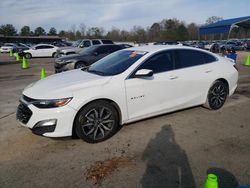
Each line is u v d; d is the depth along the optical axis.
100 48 12.01
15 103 6.61
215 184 2.01
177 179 3.14
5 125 4.93
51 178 3.19
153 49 4.82
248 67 14.38
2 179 3.17
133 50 5.05
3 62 20.12
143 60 4.51
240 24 27.77
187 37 69.19
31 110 3.81
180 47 5.09
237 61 18.53
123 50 5.37
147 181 3.11
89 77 4.34
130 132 4.50
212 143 4.09
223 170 3.33
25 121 3.95
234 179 3.13
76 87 3.96
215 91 5.57
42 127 3.79
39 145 4.07
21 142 4.18
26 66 15.91
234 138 4.27
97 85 4.05
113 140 4.21
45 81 4.50
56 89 3.93
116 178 3.17
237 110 5.71
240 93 7.41
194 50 5.27
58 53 19.92
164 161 3.55
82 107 3.92
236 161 3.54
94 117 4.06
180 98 4.97
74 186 3.03
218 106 5.70
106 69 4.63
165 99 4.75
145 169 3.36
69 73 4.93
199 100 5.34
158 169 3.36
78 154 3.77
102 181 3.12
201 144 4.05
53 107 3.76
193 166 3.43
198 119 5.13
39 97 3.82
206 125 4.82
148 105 4.55
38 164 3.51
